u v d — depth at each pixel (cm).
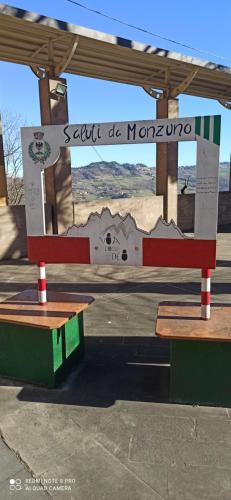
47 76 975
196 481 254
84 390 362
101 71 1153
